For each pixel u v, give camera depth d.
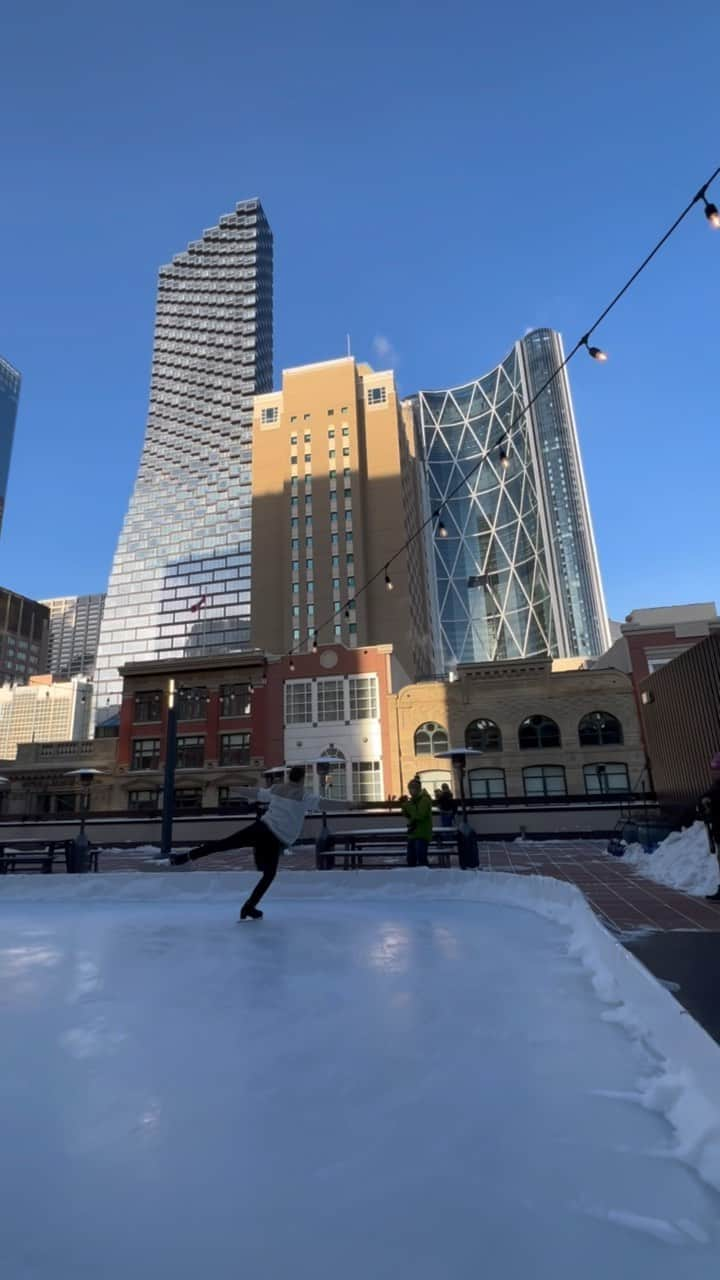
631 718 33.28
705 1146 2.11
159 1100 2.56
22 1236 1.69
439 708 35.81
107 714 106.19
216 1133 2.27
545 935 6.19
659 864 10.72
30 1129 2.31
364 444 86.44
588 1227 1.72
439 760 35.00
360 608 79.12
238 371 149.38
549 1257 1.59
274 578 83.44
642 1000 3.50
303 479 85.44
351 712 37.03
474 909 8.10
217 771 37.78
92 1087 2.69
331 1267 1.55
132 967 4.98
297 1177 1.98
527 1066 2.89
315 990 4.22
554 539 133.62
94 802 39.75
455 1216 1.77
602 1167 2.03
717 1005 2.96
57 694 109.44
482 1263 1.57
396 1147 2.17
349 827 21.48
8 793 41.72
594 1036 3.29
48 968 4.97
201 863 15.91
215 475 137.50
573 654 125.44
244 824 22.53
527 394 145.75
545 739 34.12
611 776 32.84
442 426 161.62
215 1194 1.89
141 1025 3.52
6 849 13.20
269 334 164.50
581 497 137.00
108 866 15.76
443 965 4.93
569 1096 2.57
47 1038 3.31
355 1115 2.41
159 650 123.88
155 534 134.75
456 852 11.30
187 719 39.44
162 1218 1.78
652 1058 2.99
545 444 140.88
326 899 9.17
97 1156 2.11
